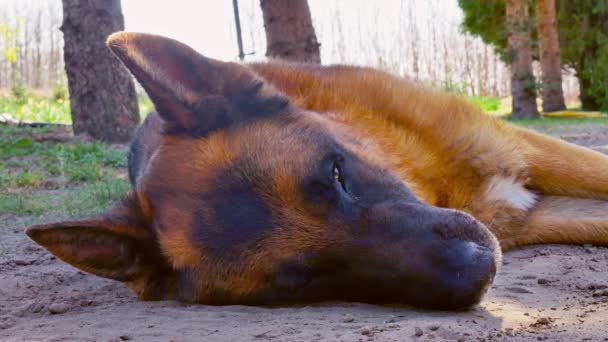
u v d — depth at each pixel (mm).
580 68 7184
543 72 6551
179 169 981
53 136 3225
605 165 1246
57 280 1239
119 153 2758
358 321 906
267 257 943
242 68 1022
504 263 1146
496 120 1262
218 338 888
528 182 1252
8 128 3658
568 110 6672
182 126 995
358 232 927
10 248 1471
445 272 905
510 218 1206
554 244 1223
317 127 984
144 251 1016
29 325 1002
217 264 964
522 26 6008
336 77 1184
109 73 3156
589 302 960
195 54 1029
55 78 12273
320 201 932
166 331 919
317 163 941
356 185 958
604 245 1206
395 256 918
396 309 945
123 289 1156
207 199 960
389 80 1204
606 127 4391
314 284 947
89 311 1046
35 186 2279
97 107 3168
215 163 963
